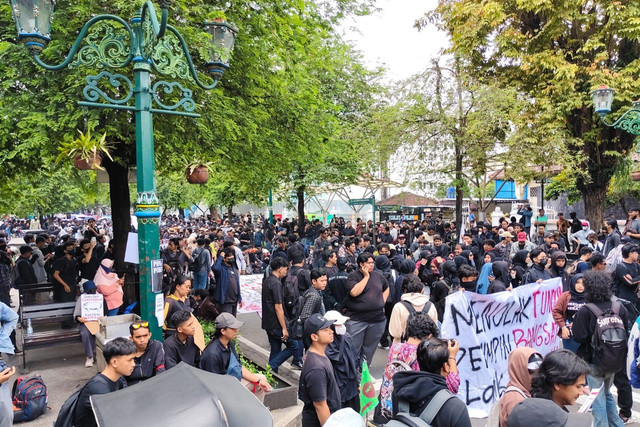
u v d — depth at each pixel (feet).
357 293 22.38
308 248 64.95
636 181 74.69
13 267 39.88
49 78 24.63
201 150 29.12
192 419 7.72
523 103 56.54
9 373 15.65
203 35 26.21
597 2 56.44
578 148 60.29
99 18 16.72
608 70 55.11
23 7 15.98
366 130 64.34
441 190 62.13
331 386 13.23
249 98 32.35
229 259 30.81
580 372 9.55
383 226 71.51
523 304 21.79
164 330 20.77
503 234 42.32
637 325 15.98
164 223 140.97
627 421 18.42
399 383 10.53
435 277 34.24
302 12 33.65
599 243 42.39
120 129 26.00
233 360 16.33
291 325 24.16
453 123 55.62
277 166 37.50
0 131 23.67
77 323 27.91
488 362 20.44
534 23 61.87
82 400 11.51
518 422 7.98
